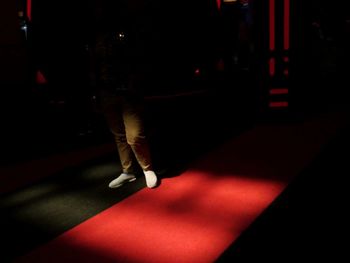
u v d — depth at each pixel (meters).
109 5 3.32
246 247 2.43
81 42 6.68
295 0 6.02
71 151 5.68
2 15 6.59
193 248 2.49
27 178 4.49
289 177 3.67
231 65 11.15
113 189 3.83
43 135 6.50
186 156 4.78
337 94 8.30
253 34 6.33
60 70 7.12
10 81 6.83
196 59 10.90
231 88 10.15
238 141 5.30
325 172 3.68
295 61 6.29
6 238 2.90
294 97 6.32
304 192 3.24
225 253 2.39
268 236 2.54
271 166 4.07
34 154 5.57
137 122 3.52
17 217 3.31
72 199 3.65
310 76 7.50
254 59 6.45
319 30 8.48
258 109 6.45
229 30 11.04
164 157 4.81
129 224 2.95
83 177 4.36
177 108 8.24
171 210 3.15
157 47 9.92
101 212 3.25
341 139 4.84
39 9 6.78
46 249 2.67
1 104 6.59
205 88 10.62
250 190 3.43
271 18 6.04
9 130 6.37
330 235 2.48
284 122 6.16
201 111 7.86
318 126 5.74
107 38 3.35
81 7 6.34
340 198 3.04
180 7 10.09
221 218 2.91
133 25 3.47
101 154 5.42
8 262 2.54
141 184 3.88
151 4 9.27
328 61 9.27
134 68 3.41
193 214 3.03
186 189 3.61
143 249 2.54
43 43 7.00
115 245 2.64
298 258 2.25
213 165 4.30
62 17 6.72
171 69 10.39
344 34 9.36
